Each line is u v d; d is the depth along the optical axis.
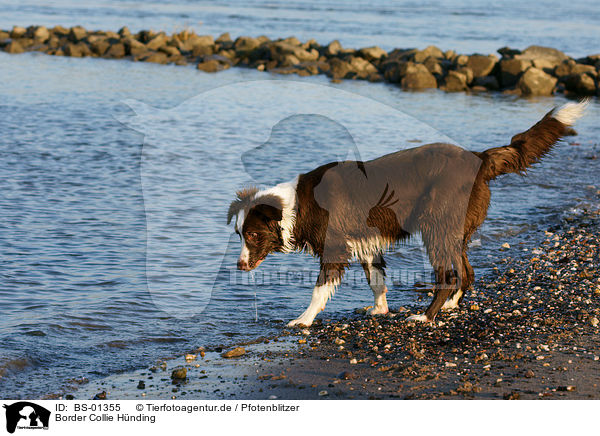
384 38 40.34
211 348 6.32
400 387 5.23
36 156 13.91
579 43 40.88
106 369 5.81
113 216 10.27
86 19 46.28
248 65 30.17
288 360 5.95
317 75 28.27
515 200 12.16
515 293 7.61
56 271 8.08
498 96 25.05
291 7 63.81
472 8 72.00
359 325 6.86
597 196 12.33
